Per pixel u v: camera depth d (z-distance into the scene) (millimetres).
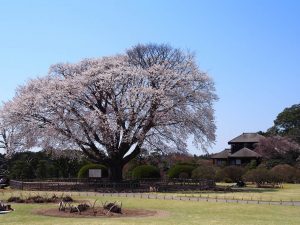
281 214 24219
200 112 47250
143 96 45469
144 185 44531
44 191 40188
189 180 47906
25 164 59031
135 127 46125
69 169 62562
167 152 47969
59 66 51469
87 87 46594
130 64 51406
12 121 45938
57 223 19797
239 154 80688
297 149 75812
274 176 51375
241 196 35438
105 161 47031
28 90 49000
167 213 24281
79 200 31047
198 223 20047
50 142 45844
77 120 44844
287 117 95625
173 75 46750
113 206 24203
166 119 45531
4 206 25000
